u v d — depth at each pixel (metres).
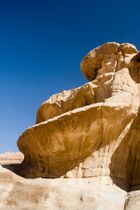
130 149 14.44
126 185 13.55
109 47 16.28
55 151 13.68
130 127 14.13
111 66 15.74
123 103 13.50
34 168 14.07
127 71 15.09
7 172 13.02
